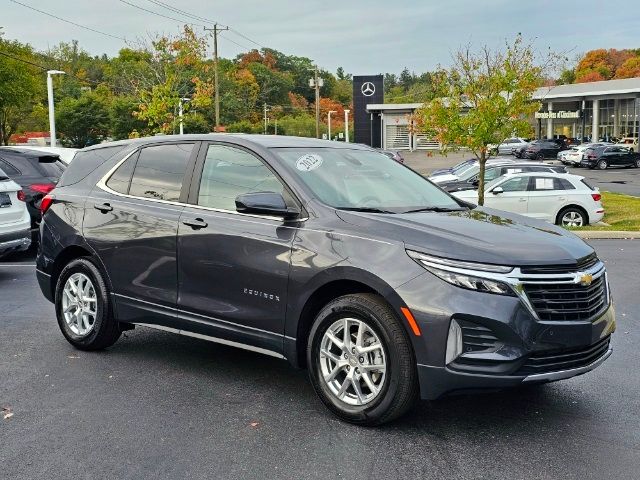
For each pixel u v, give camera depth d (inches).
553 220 669.9
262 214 188.4
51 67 4183.1
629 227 661.3
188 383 210.4
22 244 387.5
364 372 173.0
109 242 230.7
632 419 180.7
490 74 718.5
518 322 157.8
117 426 176.9
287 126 4594.0
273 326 190.2
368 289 177.3
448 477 147.6
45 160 500.4
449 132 724.7
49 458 158.4
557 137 2598.4
